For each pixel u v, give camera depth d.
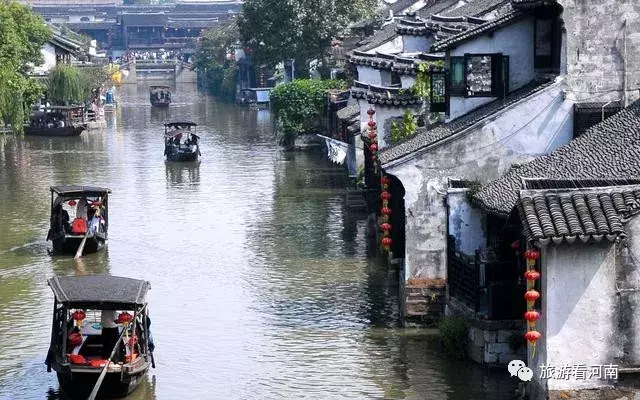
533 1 42.72
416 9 102.88
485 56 45.12
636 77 40.03
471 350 37.41
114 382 35.12
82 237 56.00
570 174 34.50
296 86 99.25
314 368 37.84
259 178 81.25
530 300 29.69
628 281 28.80
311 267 52.38
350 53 89.81
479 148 40.28
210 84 194.38
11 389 36.75
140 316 37.41
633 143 34.81
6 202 71.69
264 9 115.50
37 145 106.75
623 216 28.56
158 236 60.34
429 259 41.06
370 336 41.03
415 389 35.47
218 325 43.22
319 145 98.88
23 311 45.50
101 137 114.81
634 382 28.95
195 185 78.06
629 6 40.00
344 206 68.56
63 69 122.25
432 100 49.81
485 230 39.09
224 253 55.88
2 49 99.50
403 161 40.41
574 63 40.09
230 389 36.28
